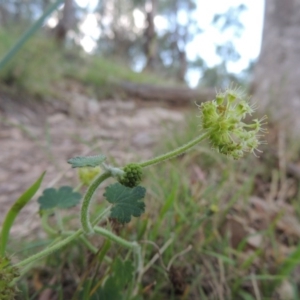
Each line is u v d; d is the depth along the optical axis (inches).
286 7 13.5
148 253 4.1
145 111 17.4
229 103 2.5
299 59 12.4
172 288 3.9
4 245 3.1
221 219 5.4
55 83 18.5
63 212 5.7
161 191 5.3
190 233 4.5
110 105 17.9
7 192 7.1
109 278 3.2
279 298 4.7
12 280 2.5
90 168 4.0
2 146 9.9
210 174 7.2
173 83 32.3
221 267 4.5
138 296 3.4
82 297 3.2
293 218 6.6
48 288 4.0
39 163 8.9
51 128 12.4
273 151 9.0
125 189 2.7
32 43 18.2
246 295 4.4
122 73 27.7
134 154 7.3
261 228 6.1
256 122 2.6
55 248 2.7
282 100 11.7
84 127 12.8
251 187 6.8
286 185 7.8
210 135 2.5
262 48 14.1
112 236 3.0
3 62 4.5
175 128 10.2
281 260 5.0
